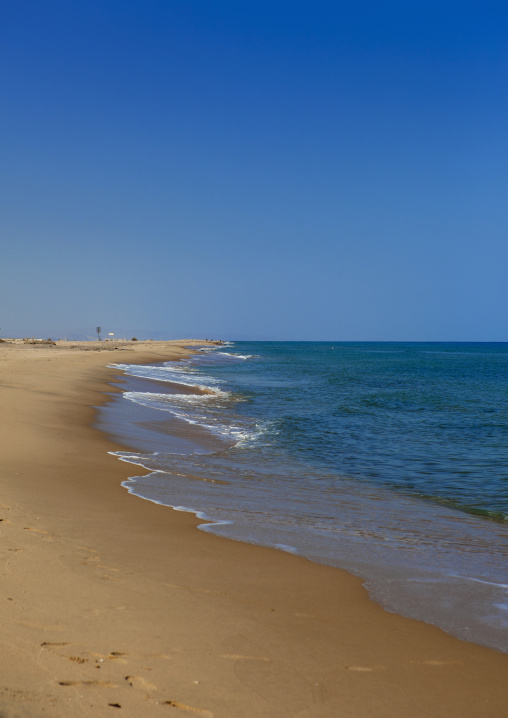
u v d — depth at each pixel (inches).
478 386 1498.5
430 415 877.8
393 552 280.8
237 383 1492.4
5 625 162.9
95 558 232.8
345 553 273.4
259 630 178.4
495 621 199.3
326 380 1669.5
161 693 137.3
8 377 1024.2
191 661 154.3
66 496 338.0
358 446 617.3
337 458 553.9
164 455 526.6
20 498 320.2
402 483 456.4
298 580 229.9
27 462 422.0
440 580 241.3
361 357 4042.8
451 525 342.6
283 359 3452.3
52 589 194.2
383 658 165.9
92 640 159.9
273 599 206.8
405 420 817.5
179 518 314.7
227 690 141.4
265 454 567.5
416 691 148.4
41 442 502.3
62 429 585.9
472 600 219.0
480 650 175.3
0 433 515.5
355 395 1195.9
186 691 139.3
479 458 556.4
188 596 201.5
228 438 654.5
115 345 4197.8
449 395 1218.0
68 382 1081.4
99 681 139.3
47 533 260.5
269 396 1152.8
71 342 4613.7
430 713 138.5
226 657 158.4
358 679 152.5
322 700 140.4
